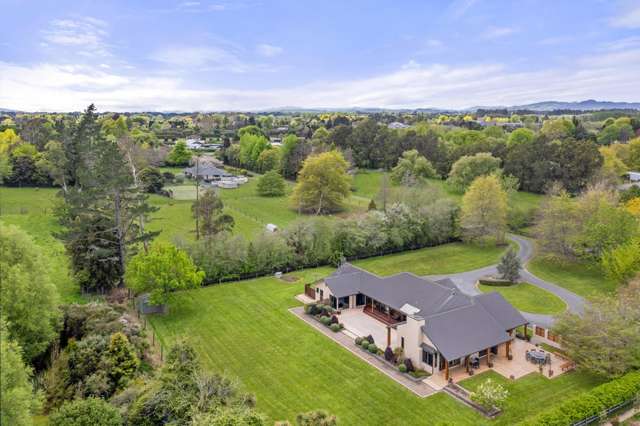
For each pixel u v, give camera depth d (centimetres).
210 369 3494
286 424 2566
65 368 2978
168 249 4644
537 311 4788
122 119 15050
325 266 6259
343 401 3108
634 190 7719
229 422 2142
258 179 11731
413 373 3422
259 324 4328
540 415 2677
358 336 4075
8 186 9800
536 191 9794
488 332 3616
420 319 3506
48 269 3619
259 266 5750
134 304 4747
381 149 12744
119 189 5147
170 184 11500
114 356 3020
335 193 9156
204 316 4506
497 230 7331
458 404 3061
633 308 3619
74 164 7794
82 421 2233
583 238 6050
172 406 2431
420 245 7306
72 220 5256
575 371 3494
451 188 10225
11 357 2339
